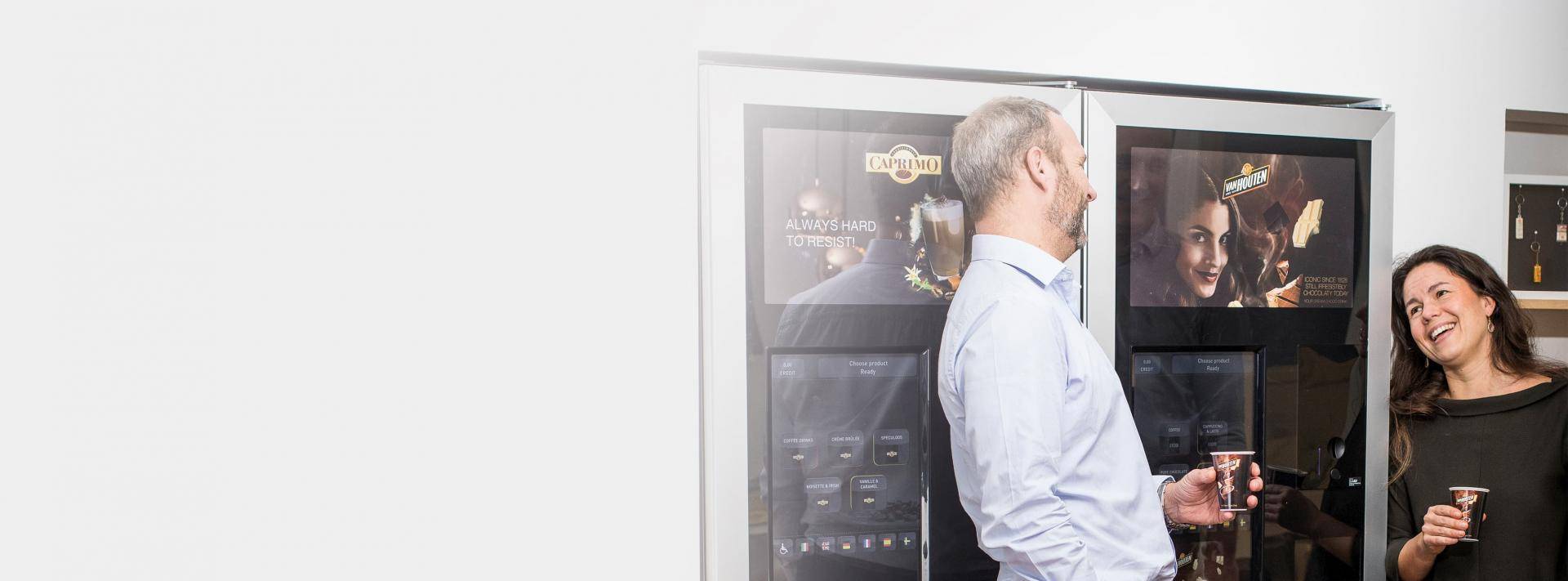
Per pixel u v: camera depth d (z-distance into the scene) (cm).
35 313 118
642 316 121
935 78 131
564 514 121
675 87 122
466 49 120
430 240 120
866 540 119
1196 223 130
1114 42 136
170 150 119
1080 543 101
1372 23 149
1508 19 157
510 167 120
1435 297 149
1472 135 156
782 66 126
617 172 121
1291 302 135
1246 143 132
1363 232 139
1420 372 156
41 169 117
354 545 120
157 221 119
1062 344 107
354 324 120
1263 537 135
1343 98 148
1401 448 154
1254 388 136
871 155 118
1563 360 191
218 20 119
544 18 121
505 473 120
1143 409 131
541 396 120
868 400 120
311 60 119
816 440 118
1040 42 133
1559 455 145
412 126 120
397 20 120
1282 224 135
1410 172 153
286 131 120
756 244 114
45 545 119
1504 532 145
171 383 119
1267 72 143
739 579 115
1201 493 128
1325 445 138
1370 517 141
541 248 120
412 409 120
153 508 120
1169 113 128
